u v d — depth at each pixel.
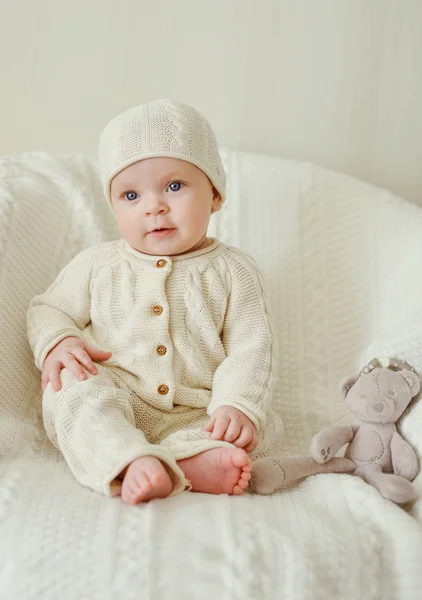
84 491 1.09
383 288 1.60
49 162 1.67
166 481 1.05
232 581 0.92
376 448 1.23
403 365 1.30
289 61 1.87
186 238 1.35
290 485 1.24
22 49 1.81
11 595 0.90
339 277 1.65
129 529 0.97
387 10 1.84
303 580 0.93
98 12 1.80
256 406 1.28
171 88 1.88
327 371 1.57
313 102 1.91
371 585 0.98
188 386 1.37
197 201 1.34
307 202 1.73
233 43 1.85
